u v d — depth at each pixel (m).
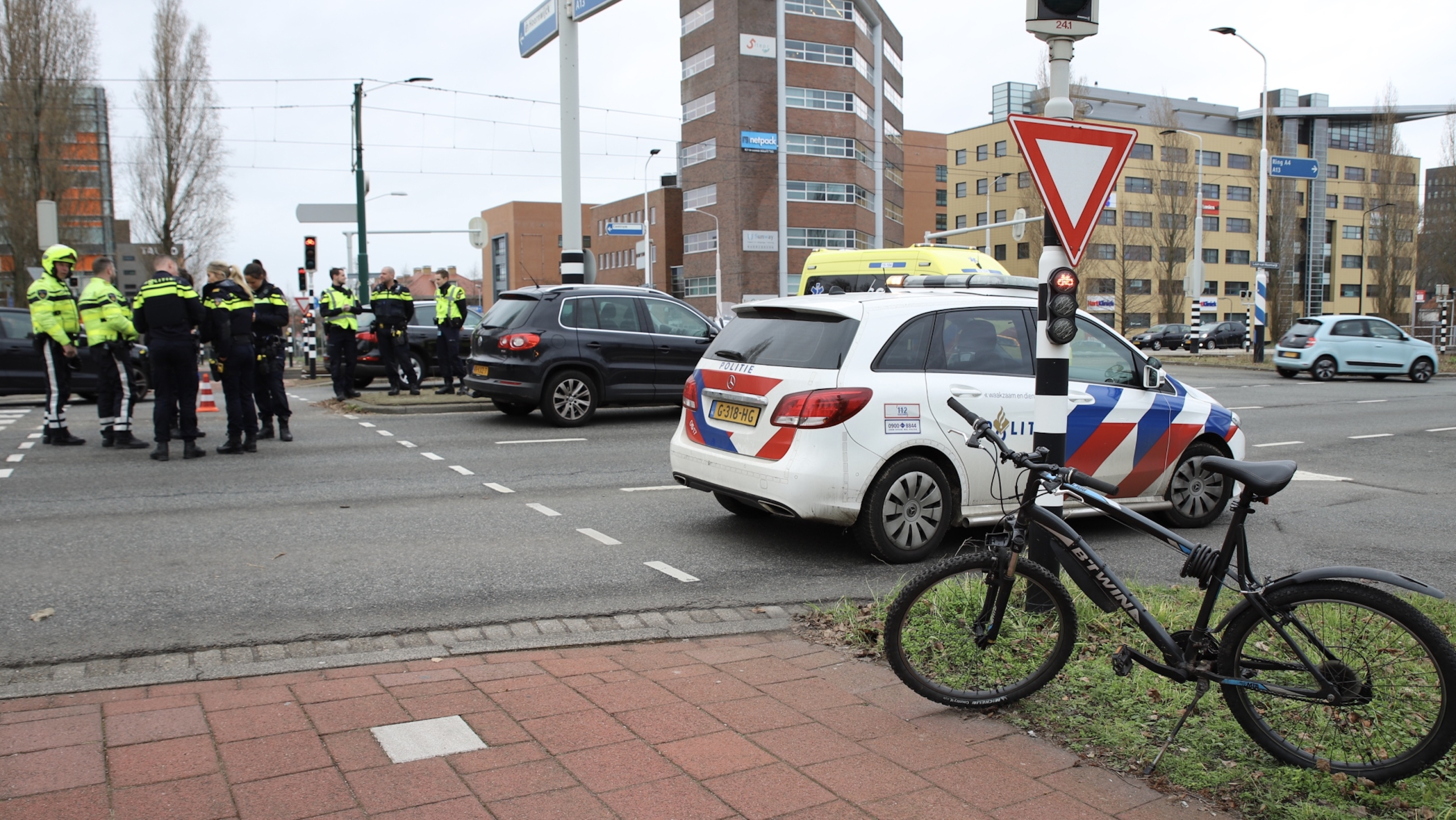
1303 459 11.50
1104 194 4.84
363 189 23.02
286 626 4.98
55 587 5.60
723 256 65.19
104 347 11.02
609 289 13.56
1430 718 3.22
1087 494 3.83
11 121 38.66
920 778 3.30
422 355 20.20
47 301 10.89
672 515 7.84
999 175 90.88
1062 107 4.87
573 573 6.08
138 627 4.93
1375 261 61.59
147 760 3.34
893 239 76.19
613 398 13.37
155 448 11.17
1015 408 6.70
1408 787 3.26
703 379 6.96
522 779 3.23
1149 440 7.40
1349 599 3.32
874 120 70.88
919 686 3.92
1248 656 3.47
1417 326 49.81
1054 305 4.76
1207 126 91.06
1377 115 61.97
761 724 3.72
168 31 44.97
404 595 5.54
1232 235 90.00
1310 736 3.41
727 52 63.56
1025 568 3.92
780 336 6.64
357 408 15.00
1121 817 3.08
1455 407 17.69
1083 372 7.27
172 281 10.05
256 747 3.45
